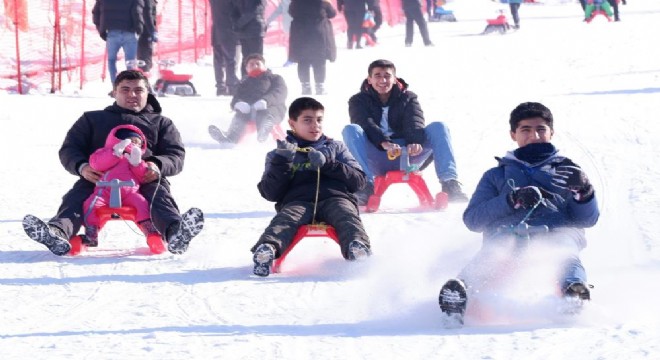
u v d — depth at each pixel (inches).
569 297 391.5
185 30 2081.7
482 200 451.8
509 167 454.3
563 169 442.6
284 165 540.4
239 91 1069.1
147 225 568.4
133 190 570.6
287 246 513.0
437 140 730.2
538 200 421.4
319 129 558.6
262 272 501.7
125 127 582.2
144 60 1525.6
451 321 391.9
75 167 573.3
